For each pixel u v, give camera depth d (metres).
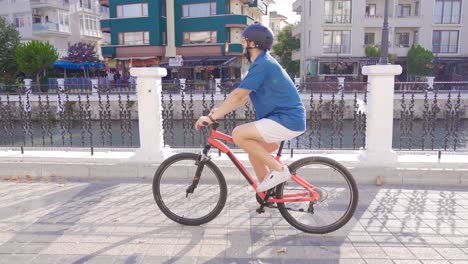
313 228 3.62
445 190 4.79
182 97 6.49
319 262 3.08
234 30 35.53
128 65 37.22
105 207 4.28
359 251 3.26
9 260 3.12
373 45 36.06
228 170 5.09
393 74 4.99
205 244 3.41
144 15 35.59
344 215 3.61
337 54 36.34
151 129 5.36
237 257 3.17
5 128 6.72
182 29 36.31
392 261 3.08
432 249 3.28
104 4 38.59
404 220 3.88
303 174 3.74
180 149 5.91
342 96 6.47
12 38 34.19
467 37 35.47
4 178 5.35
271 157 3.40
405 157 5.31
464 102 17.66
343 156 5.48
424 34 35.56
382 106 5.07
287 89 3.30
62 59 36.66
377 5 36.44
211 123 3.43
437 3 35.28
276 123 3.29
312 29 36.62
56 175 5.40
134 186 5.01
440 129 13.18
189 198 3.86
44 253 3.23
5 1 42.75
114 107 16.73
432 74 33.81
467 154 5.57
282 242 3.44
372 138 5.14
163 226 3.79
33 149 6.04
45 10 42.81
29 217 4.00
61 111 6.64
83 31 47.22
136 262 3.09
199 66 35.41
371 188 4.88
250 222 3.89
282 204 3.63
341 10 36.06
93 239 3.50
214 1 34.97
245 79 3.24
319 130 6.33
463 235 3.54
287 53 47.75
